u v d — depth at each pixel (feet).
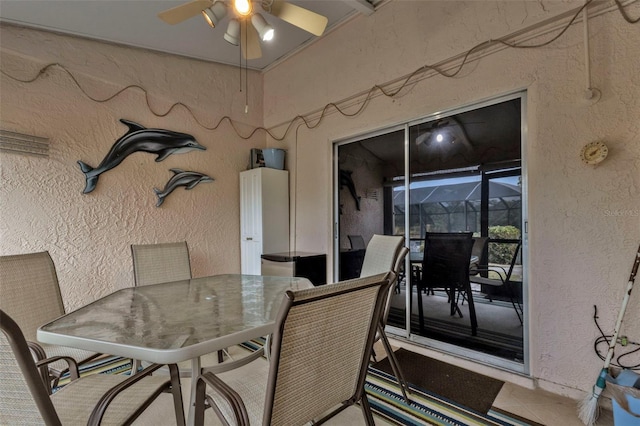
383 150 10.19
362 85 10.33
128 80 10.31
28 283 5.65
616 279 5.93
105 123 9.81
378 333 6.61
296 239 13.06
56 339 4.00
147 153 10.71
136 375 3.76
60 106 8.97
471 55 7.92
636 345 5.71
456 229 8.46
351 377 3.92
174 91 11.43
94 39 9.57
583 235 6.29
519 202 7.30
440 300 8.76
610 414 5.70
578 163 6.35
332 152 11.79
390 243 7.09
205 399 4.09
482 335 7.91
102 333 4.03
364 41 10.25
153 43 10.43
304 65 12.35
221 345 3.84
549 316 6.69
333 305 3.27
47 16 8.28
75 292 9.16
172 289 6.62
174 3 8.44
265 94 14.20
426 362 8.21
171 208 11.28
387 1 9.53
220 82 12.78
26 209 8.39
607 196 6.03
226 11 6.40
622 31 5.88
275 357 2.92
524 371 7.11
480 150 7.97
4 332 2.35
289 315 2.87
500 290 7.63
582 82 6.30
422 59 8.77
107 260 9.78
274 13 6.85
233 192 13.12
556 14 6.48
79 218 9.27
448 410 6.07
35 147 8.49
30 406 2.59
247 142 13.67
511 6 7.13
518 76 7.14
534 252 6.89
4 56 8.14
